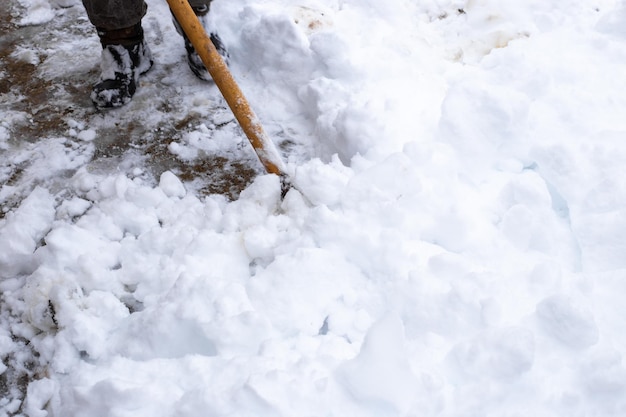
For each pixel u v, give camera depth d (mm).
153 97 2412
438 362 1528
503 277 1656
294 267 1684
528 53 2297
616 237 1732
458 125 1981
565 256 1777
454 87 2045
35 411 1604
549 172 1930
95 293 1758
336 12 2648
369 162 1968
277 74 2406
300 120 2316
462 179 1978
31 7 2801
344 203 1847
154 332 1626
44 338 1737
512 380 1451
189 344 1648
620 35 2369
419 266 1718
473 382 1476
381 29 2490
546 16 2465
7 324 1807
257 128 1943
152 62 2508
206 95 2416
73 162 2223
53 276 1827
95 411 1501
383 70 2273
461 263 1679
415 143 1923
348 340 1659
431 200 1845
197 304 1626
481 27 2498
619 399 1434
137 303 1805
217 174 2168
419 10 2635
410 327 1635
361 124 2025
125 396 1469
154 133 2303
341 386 1465
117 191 2037
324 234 1778
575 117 2043
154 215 1984
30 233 1982
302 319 1656
